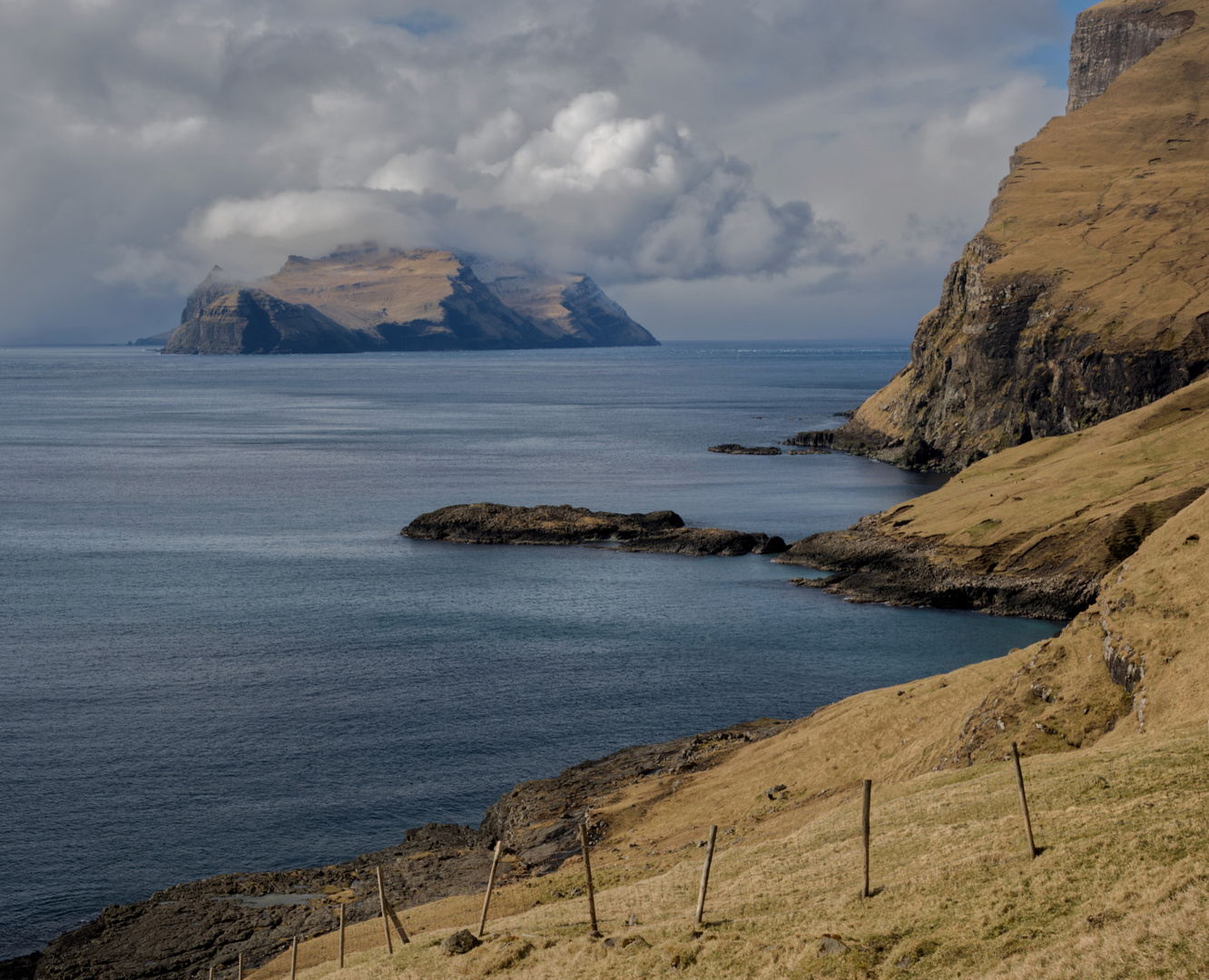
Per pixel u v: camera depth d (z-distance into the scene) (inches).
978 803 1529.3
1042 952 896.3
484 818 2736.2
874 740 2534.5
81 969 1971.0
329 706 3425.2
